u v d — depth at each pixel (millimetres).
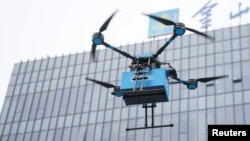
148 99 17688
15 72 85562
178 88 72688
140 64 18328
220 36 77000
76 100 77438
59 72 82938
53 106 77938
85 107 75875
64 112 76500
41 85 81875
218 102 68812
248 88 68875
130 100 17875
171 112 70000
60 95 79188
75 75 81375
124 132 70250
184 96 71375
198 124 67188
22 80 83750
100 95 76688
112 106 74500
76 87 79438
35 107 78812
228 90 69750
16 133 76188
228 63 72938
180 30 17516
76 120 74625
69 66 83250
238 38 75500
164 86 17469
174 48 78438
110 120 72688
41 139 74000
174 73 18641
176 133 67188
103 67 80750
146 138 68188
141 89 17500
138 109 72438
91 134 71875
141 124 70125
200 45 77125
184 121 68250
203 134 65750
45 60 85938
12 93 82125
